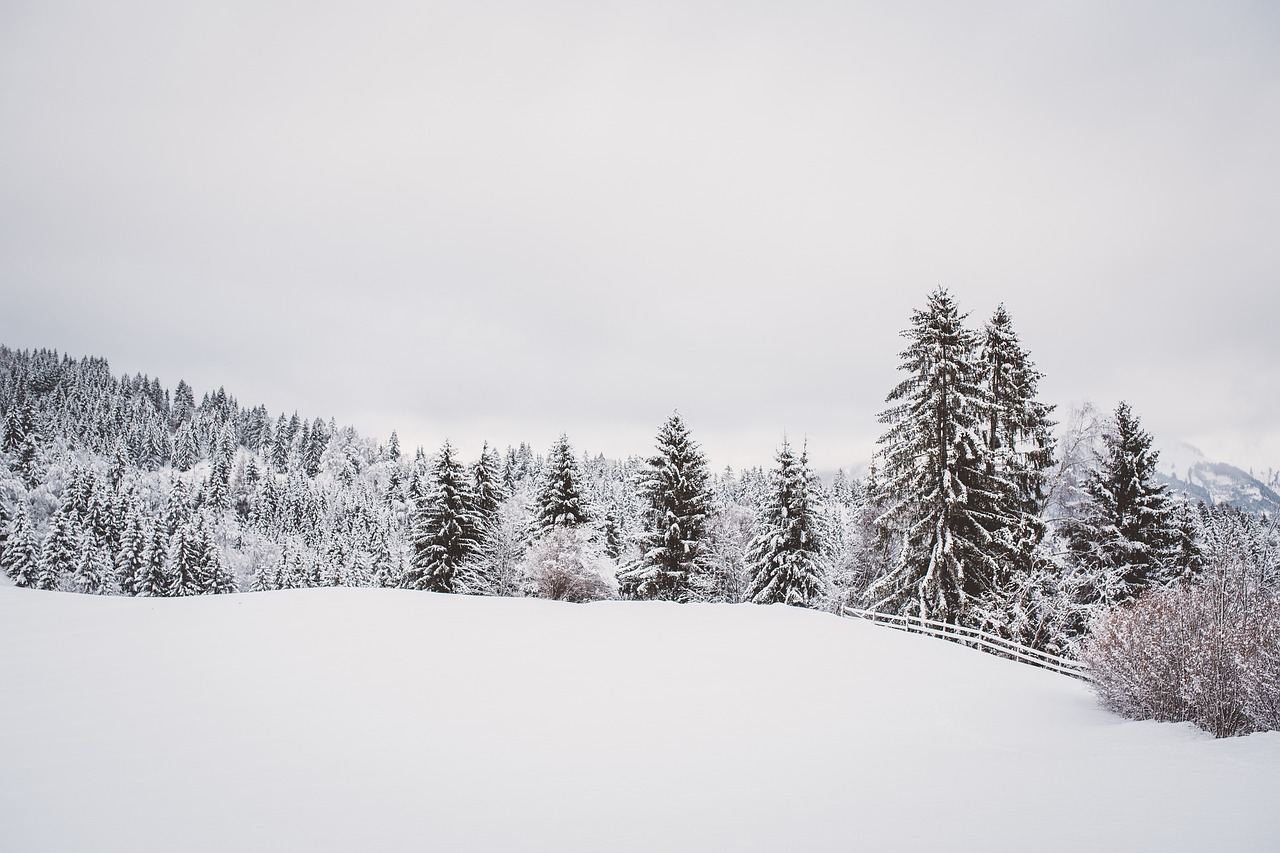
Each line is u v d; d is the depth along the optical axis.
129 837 6.80
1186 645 11.78
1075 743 10.70
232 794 8.23
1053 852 5.44
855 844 6.10
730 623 24.72
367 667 16.17
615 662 17.69
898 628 24.50
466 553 40.09
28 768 9.21
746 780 8.75
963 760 9.48
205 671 15.26
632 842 6.49
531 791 8.35
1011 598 25.17
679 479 37.50
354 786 8.57
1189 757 8.61
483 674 15.91
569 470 41.44
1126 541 25.44
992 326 27.33
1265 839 5.40
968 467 24.95
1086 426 25.55
